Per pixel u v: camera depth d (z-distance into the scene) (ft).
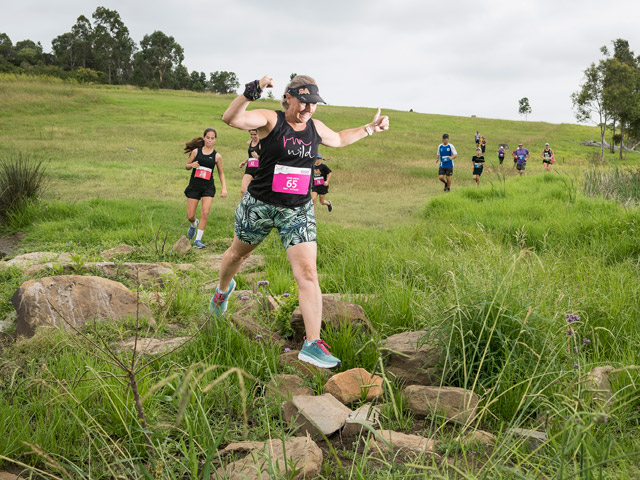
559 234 28.78
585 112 146.61
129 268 21.35
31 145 85.97
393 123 185.88
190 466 8.39
